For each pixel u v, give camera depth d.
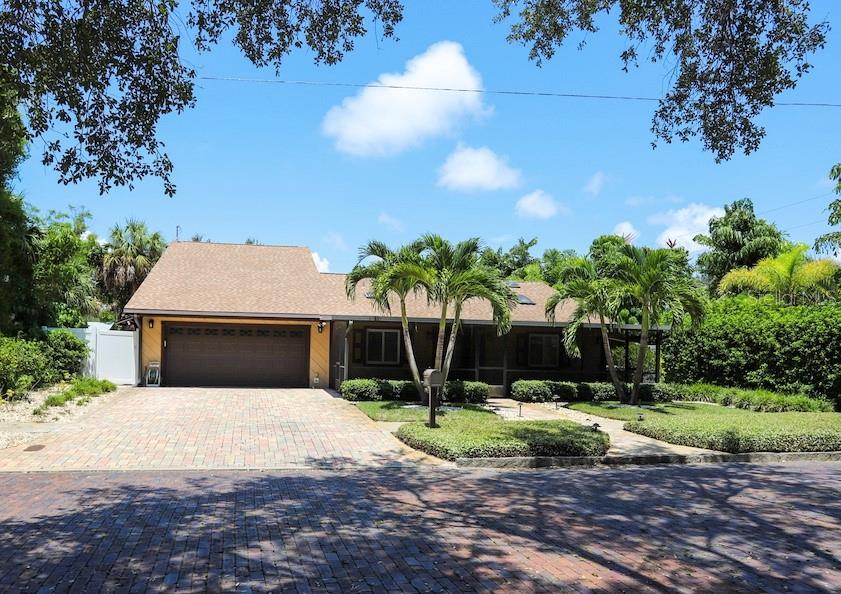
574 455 10.20
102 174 6.11
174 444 10.68
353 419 14.00
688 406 17.95
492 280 15.46
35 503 7.00
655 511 6.92
